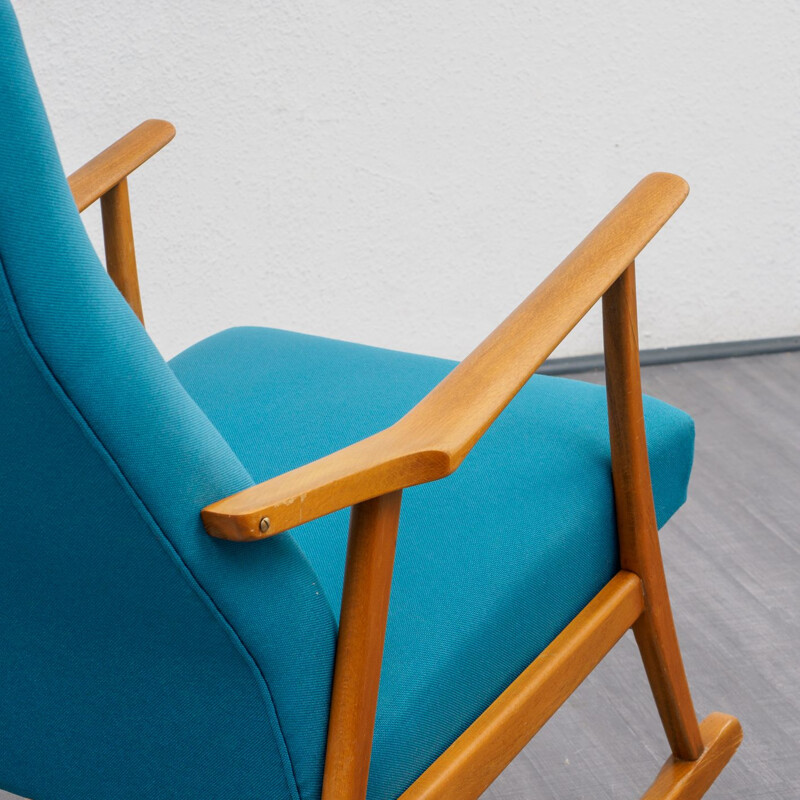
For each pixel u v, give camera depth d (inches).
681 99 82.2
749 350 90.4
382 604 25.5
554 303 28.3
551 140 80.5
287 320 80.3
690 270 88.1
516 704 31.1
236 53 72.0
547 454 36.8
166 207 74.5
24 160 18.0
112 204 42.3
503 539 32.6
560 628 34.1
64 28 68.3
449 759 28.9
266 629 23.5
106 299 19.6
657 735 50.2
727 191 86.1
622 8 78.3
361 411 37.8
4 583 25.5
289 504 21.4
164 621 23.8
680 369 88.4
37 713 28.2
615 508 36.9
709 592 60.6
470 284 83.1
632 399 35.3
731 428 79.1
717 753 44.6
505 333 27.2
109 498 21.1
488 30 76.2
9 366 19.4
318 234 78.5
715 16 80.4
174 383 21.0
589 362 88.0
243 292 78.5
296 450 35.3
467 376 25.5
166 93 71.8
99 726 27.3
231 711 25.0
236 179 75.3
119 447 20.2
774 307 90.8
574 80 79.3
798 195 87.6
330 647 25.4
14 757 29.5
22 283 18.4
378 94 75.7
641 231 31.8
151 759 27.0
